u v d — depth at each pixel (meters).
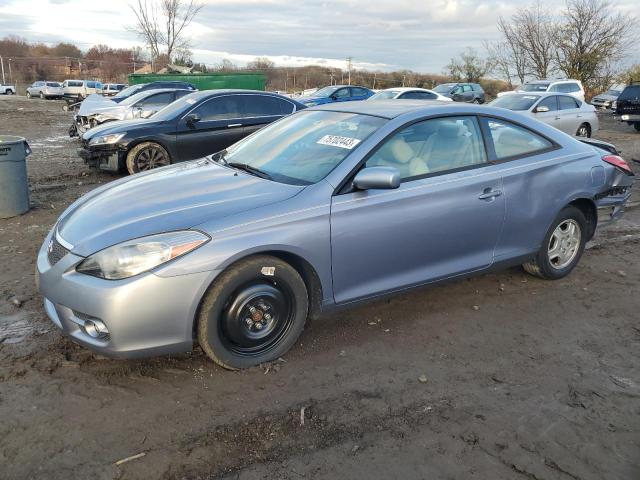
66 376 3.18
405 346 3.63
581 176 4.53
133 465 2.51
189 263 2.90
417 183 3.67
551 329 3.93
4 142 6.34
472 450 2.65
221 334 3.15
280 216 3.17
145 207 3.24
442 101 4.31
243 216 3.10
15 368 3.24
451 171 3.87
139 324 2.87
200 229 2.98
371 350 3.56
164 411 2.89
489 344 3.69
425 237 3.73
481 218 3.97
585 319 4.10
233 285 3.07
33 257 5.16
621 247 5.85
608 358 3.55
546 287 4.66
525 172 4.19
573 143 4.66
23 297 4.23
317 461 2.56
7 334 3.66
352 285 3.54
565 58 39.28
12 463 2.49
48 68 60.19
